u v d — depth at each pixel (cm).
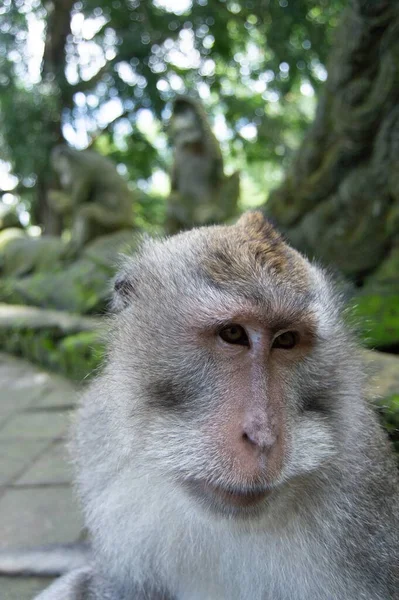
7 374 112
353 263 88
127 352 32
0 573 47
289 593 34
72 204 148
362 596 34
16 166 212
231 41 211
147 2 207
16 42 204
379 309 74
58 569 47
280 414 28
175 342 30
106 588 40
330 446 31
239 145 260
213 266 30
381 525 34
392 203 85
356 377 34
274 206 99
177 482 30
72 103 227
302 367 30
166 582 38
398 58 82
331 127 91
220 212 120
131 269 35
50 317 124
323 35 170
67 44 227
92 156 148
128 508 36
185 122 123
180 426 30
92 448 39
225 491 28
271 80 209
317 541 33
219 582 35
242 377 29
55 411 88
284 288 28
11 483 63
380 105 84
